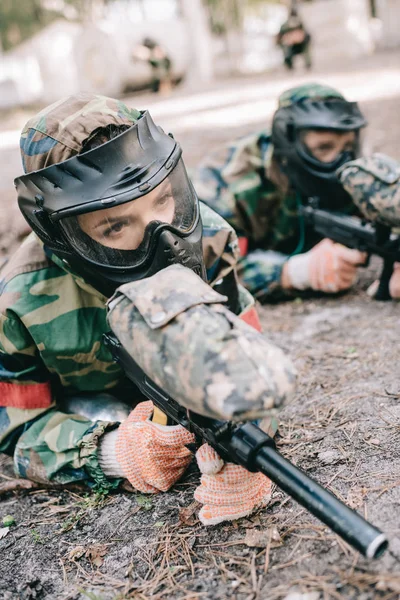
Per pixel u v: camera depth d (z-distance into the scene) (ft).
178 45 55.01
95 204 5.11
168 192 5.33
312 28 64.13
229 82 57.98
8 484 6.86
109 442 6.10
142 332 4.33
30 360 6.39
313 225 10.27
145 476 5.85
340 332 9.26
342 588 4.51
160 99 49.34
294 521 5.31
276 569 4.89
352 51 64.18
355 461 6.00
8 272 6.39
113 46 52.80
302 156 9.68
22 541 6.06
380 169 8.40
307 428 6.79
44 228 5.55
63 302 6.25
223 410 3.95
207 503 5.29
